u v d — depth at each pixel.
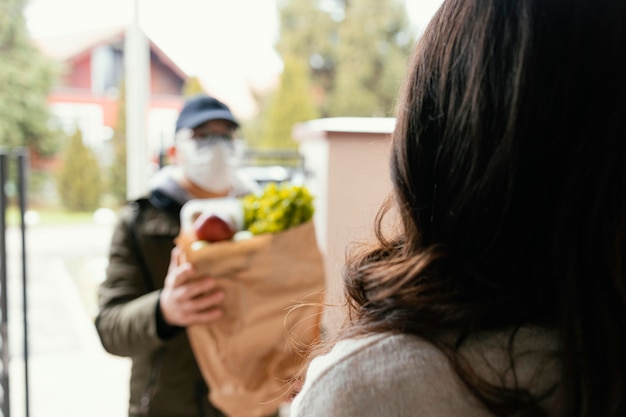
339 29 12.73
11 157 1.92
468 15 0.46
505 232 0.43
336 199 2.52
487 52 0.44
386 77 12.27
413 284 0.46
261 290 1.23
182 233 1.28
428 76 0.48
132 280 1.33
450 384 0.42
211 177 1.49
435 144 0.47
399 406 0.42
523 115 0.42
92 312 4.43
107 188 10.82
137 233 1.35
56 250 6.81
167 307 1.19
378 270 0.50
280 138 10.01
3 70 11.10
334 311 0.65
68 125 11.88
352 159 2.52
